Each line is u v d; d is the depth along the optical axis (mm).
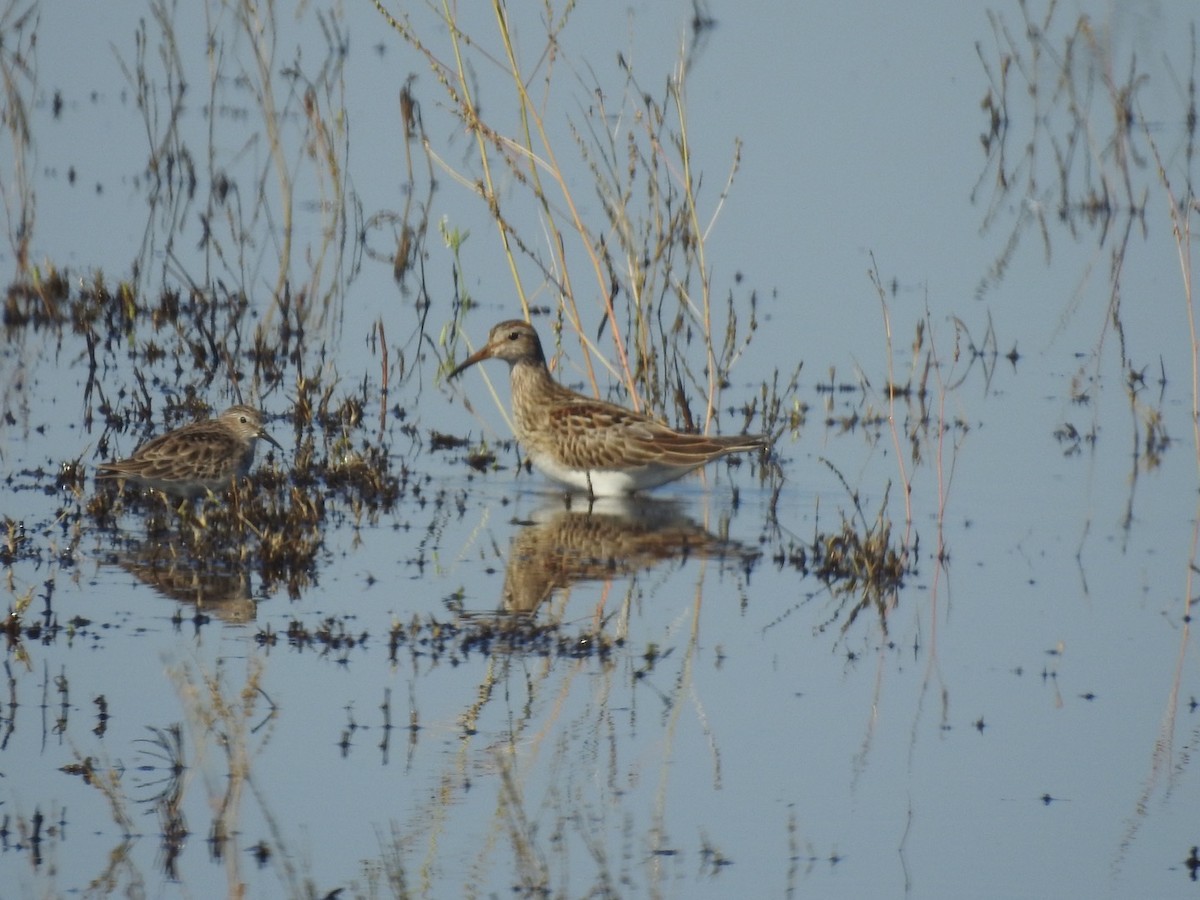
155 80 27000
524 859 8953
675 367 17453
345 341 19672
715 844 9203
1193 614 12703
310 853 8930
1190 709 11016
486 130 16891
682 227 18578
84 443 15930
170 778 9617
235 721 10328
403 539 13953
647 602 12688
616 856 9039
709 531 14516
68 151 24703
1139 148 25984
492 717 10562
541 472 16250
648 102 17844
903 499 15492
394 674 11086
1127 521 14875
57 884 8531
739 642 11961
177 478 14062
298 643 11492
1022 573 13562
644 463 15258
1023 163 25781
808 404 18188
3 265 20750
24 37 27656
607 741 10336
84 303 19500
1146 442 17000
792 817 9516
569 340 19688
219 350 18891
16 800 9305
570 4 19297
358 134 25438
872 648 11930
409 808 9414
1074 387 18438
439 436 16984
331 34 28219
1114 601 12961
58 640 11344
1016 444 17078
